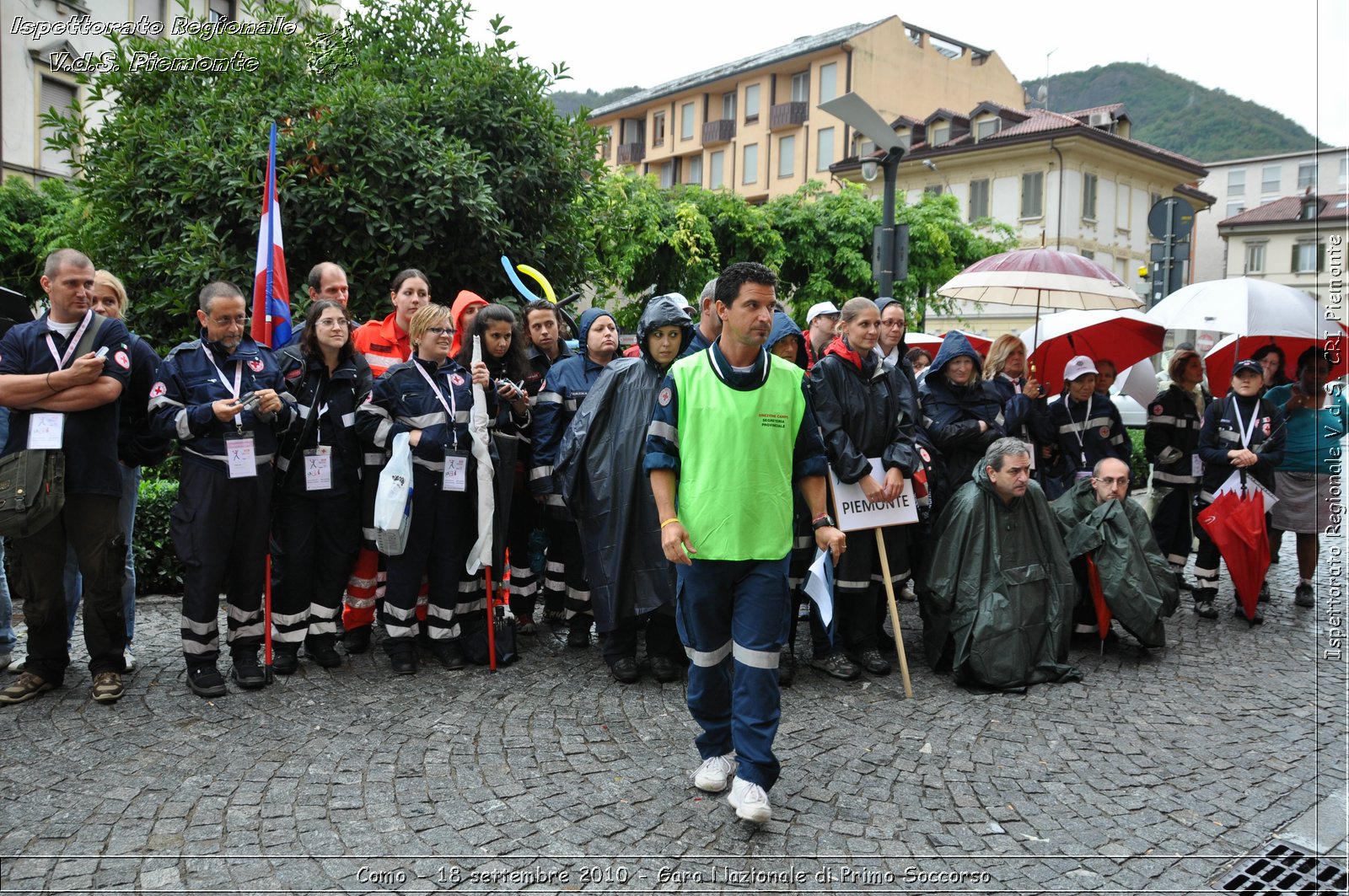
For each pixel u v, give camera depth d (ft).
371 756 12.82
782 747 13.62
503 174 23.67
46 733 13.24
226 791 11.68
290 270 22.16
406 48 25.53
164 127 21.89
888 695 16.11
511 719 14.30
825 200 54.08
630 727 14.15
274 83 23.31
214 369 14.79
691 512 11.11
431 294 23.86
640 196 43.68
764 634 11.02
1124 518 18.63
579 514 16.01
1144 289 119.75
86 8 47.62
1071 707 15.69
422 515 16.25
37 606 14.29
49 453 13.52
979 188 115.34
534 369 18.89
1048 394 25.80
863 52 132.36
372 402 16.11
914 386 18.02
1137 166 116.16
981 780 12.75
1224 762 13.50
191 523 14.58
